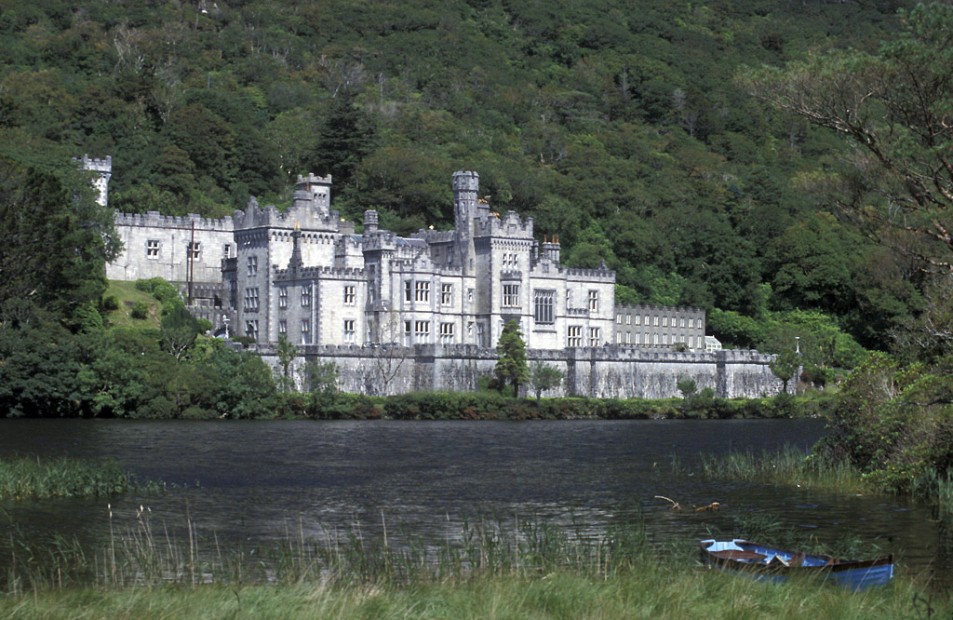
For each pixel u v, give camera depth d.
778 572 59.84
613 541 73.19
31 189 115.94
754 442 144.38
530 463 119.31
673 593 55.56
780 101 79.81
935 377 89.00
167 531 79.25
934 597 57.91
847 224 86.12
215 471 109.25
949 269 81.75
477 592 55.97
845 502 91.56
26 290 119.12
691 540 76.12
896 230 80.06
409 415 181.38
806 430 164.88
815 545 72.19
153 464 112.88
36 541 75.06
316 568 65.94
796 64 79.38
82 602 55.22
